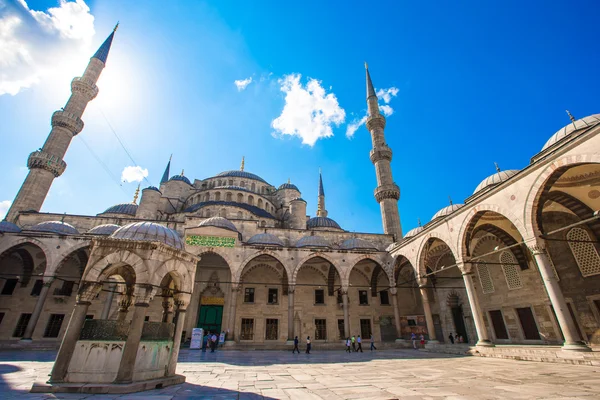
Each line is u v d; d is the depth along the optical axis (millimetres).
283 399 6555
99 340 8000
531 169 14008
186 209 39219
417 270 23312
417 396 6656
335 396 6844
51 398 6355
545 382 8047
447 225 19891
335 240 34250
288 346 23875
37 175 31422
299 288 29922
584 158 11719
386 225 35969
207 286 27922
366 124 41906
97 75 38094
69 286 26438
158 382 7922
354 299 30406
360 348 22359
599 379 8367
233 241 26453
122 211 35688
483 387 7570
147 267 8469
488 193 16484
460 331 25688
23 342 20828
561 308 12578
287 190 44906
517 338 20484
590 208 16484
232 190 39875
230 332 23750
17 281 26031
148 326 8742
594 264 16922
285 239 33375
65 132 34281
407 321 29391
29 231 24750
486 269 23375
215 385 8406
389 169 38094
